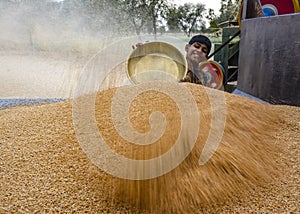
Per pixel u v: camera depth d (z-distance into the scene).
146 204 1.16
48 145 1.61
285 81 2.65
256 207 1.17
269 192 1.25
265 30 2.94
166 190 1.16
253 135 1.59
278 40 2.71
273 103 2.85
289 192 1.26
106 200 1.21
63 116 1.95
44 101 3.26
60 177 1.35
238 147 1.42
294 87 2.54
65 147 1.57
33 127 1.86
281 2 3.86
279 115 1.96
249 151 1.44
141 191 1.17
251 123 1.68
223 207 1.16
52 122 1.89
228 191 1.21
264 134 1.65
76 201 1.21
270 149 1.53
